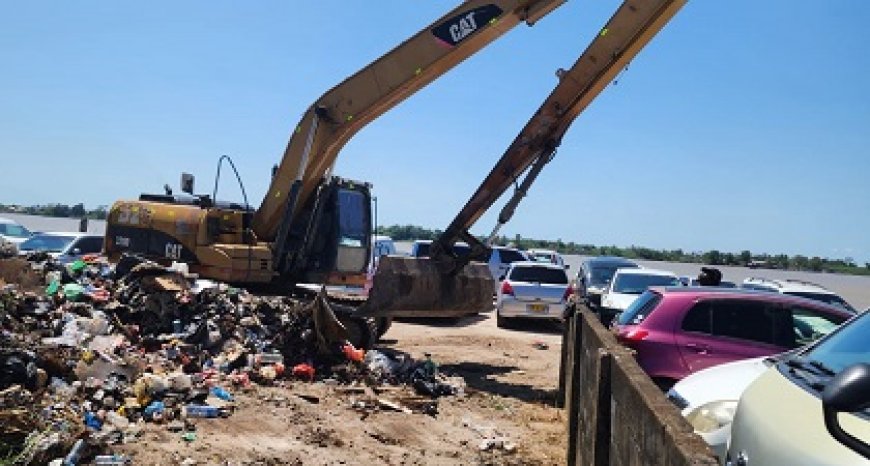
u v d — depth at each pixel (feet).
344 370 36.19
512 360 48.98
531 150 39.83
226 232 44.47
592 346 19.67
